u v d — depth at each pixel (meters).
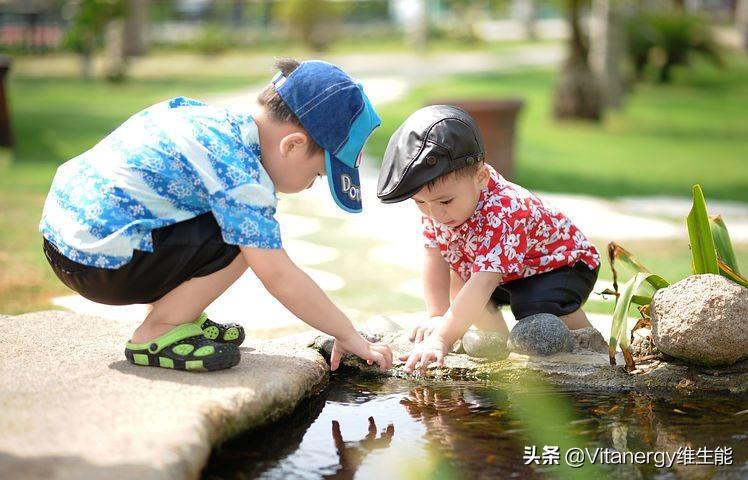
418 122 2.82
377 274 4.77
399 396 2.78
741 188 8.47
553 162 9.98
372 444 2.38
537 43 35.81
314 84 2.63
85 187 2.54
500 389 2.84
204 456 2.05
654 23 21.06
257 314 3.88
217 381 2.46
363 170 8.85
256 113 2.68
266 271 2.53
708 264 2.97
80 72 21.14
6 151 9.27
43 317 3.16
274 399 2.47
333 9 31.31
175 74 20.75
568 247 3.10
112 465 1.83
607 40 15.37
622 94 16.03
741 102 17.78
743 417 2.59
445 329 2.86
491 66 24.12
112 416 2.12
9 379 2.39
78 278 2.54
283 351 2.88
